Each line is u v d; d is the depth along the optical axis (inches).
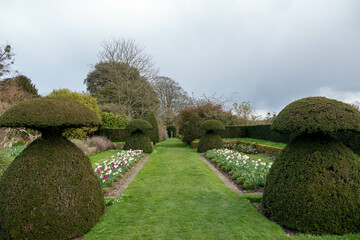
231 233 113.8
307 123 117.0
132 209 148.3
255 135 608.7
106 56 839.7
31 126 112.9
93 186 130.9
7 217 103.2
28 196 105.8
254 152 444.8
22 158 115.4
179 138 1222.9
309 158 121.3
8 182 109.2
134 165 316.5
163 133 1020.5
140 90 876.0
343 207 110.0
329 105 122.1
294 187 118.8
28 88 674.8
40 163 114.0
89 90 1015.6
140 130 480.4
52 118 113.7
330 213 110.0
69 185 116.2
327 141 125.4
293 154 128.2
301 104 129.3
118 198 169.5
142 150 426.0
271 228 118.1
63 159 120.7
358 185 113.8
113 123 704.4
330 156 119.3
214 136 482.9
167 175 255.8
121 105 844.0
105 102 911.7
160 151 520.1
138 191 192.5
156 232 115.8
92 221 122.8
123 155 355.6
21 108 115.2
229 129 671.8
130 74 880.3
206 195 178.7
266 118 724.0
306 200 113.9
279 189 125.3
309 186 115.0
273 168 136.3
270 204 129.3
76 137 524.1
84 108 134.5
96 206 128.5
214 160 339.9
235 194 180.1
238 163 263.3
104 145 497.0
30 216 104.0
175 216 136.3
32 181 108.9
